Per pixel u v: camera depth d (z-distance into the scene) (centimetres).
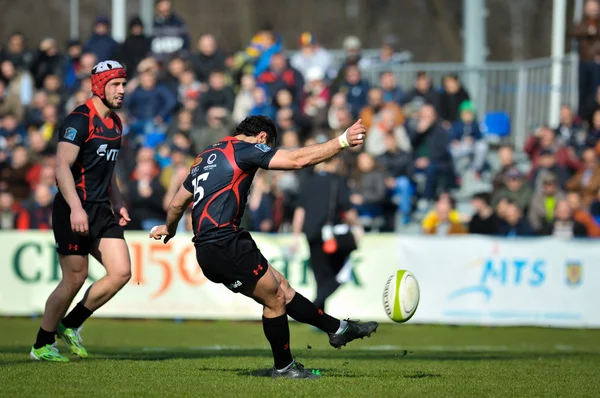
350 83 5659
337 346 2392
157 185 4881
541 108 6050
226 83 5528
